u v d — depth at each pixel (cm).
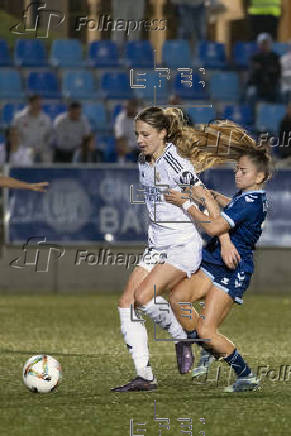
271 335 3719
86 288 5481
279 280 5553
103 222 5456
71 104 5638
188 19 6700
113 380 2508
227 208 2261
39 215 5425
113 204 5450
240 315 4481
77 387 2378
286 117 5650
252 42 6812
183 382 2469
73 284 5481
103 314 4450
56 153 5641
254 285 5550
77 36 6769
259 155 2264
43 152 5691
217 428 1866
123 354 3100
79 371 2688
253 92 6419
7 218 5406
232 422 1928
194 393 2291
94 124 6462
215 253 2281
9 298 5181
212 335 2283
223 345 2289
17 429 1833
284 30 6875
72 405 2106
